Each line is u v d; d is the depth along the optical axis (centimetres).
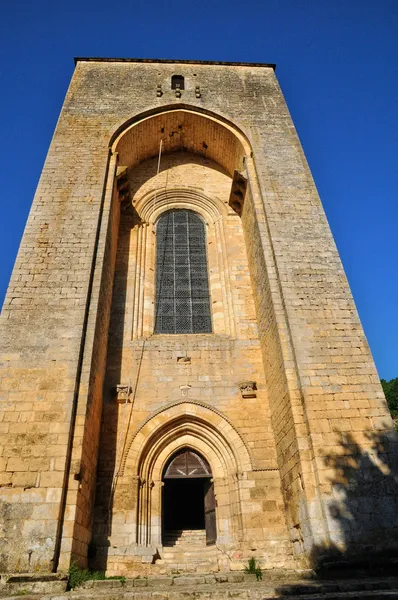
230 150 1983
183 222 1962
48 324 1217
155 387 1448
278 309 1330
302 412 1145
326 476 1033
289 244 1452
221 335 1608
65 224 1447
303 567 1024
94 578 970
